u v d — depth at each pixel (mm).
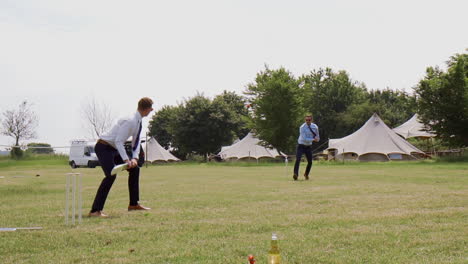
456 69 29516
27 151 35250
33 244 4148
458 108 29156
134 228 4945
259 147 48500
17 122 45000
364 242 4023
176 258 3576
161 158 49000
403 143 35719
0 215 6160
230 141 62219
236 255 3639
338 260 3436
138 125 6340
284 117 47719
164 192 9430
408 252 3666
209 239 4289
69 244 4160
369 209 6102
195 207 6766
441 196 7453
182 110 61500
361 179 12328
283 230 4684
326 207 6398
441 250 3711
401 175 13961
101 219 5691
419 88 30312
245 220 5371
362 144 36000
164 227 4965
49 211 6605
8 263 3496
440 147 36062
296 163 12633
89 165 32469
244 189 9812
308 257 3539
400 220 5152
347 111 75438
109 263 3465
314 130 12438
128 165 5953
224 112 60875
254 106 49281
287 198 7734
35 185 12289
